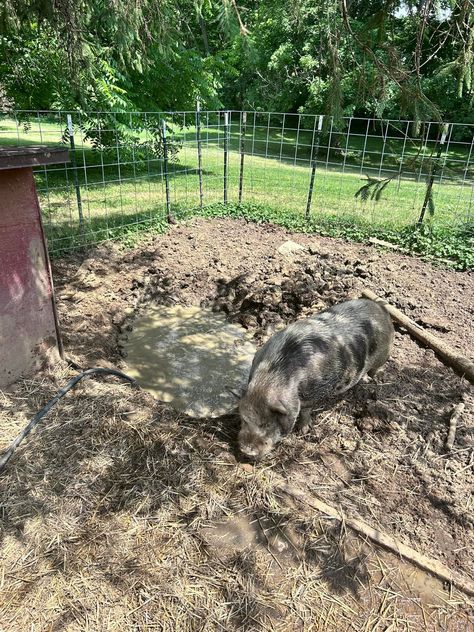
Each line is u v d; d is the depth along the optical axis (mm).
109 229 7496
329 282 6242
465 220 8266
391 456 3545
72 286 5785
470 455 3547
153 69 10844
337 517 3023
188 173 12492
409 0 3018
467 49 3002
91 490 3053
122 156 11422
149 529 2852
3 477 3062
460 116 10586
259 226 8578
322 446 3645
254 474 3316
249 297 5824
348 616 2496
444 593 2645
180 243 7527
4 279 3580
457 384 4371
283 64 14188
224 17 3252
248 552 2775
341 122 3500
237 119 23453
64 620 2350
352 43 3340
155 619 2387
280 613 2480
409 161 3332
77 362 4312
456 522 3041
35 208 3682
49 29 5246
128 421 3637
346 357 3633
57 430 3461
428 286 6309
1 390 3793
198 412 4062
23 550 2664
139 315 5652
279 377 3279
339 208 9336
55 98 10289
